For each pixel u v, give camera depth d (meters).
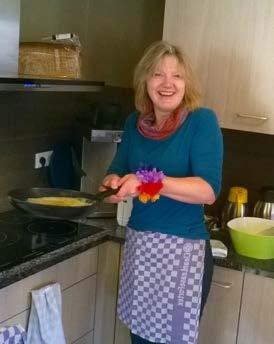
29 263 1.89
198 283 1.92
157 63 1.84
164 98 1.85
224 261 2.10
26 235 2.16
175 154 1.87
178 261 1.92
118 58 2.71
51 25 2.56
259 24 2.18
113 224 2.47
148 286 1.98
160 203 1.92
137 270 1.99
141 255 1.97
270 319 2.07
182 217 1.92
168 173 1.88
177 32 2.34
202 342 2.21
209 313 2.18
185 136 1.86
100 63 2.70
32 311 1.96
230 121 2.29
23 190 2.18
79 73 2.41
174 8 2.33
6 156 2.45
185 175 1.88
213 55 2.28
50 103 2.64
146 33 2.71
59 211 1.92
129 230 2.04
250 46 2.21
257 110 2.23
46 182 2.70
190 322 1.94
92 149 2.62
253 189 2.58
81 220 2.48
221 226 2.50
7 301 1.85
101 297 2.40
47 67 2.31
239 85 2.25
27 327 1.97
